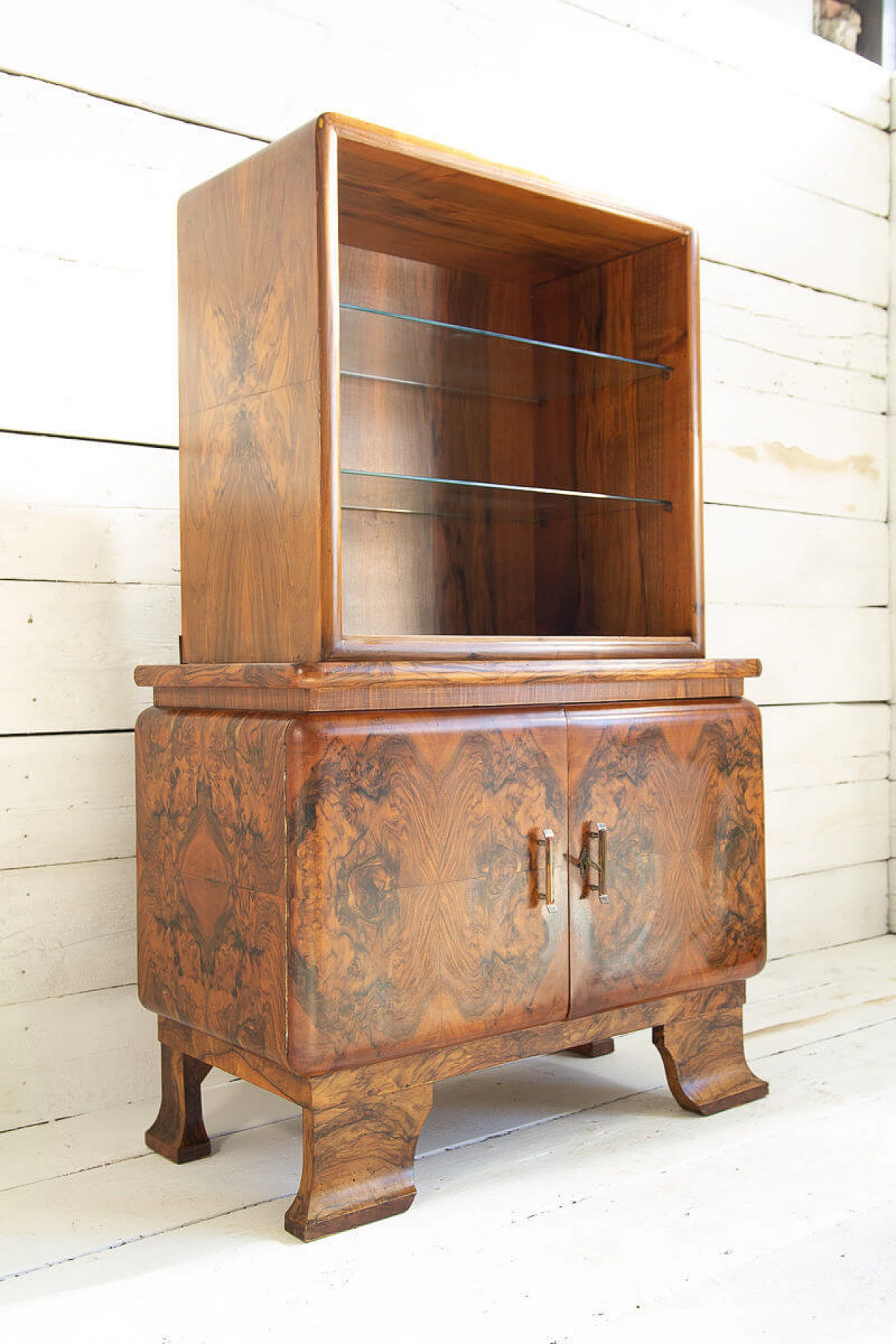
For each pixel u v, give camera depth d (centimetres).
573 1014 166
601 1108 187
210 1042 160
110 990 192
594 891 168
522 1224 147
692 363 194
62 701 188
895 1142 172
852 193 308
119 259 194
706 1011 187
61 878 187
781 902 290
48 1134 179
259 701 149
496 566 218
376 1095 149
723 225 279
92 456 191
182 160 200
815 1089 194
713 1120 181
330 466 146
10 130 183
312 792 139
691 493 193
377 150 157
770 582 288
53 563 187
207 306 168
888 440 317
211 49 203
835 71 304
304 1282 133
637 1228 145
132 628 195
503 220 188
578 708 168
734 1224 146
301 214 149
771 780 288
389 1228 146
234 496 163
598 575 209
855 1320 125
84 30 189
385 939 146
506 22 242
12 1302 130
